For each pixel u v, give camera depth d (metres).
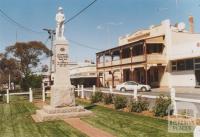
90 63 79.06
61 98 15.95
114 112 16.62
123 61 47.97
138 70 47.91
